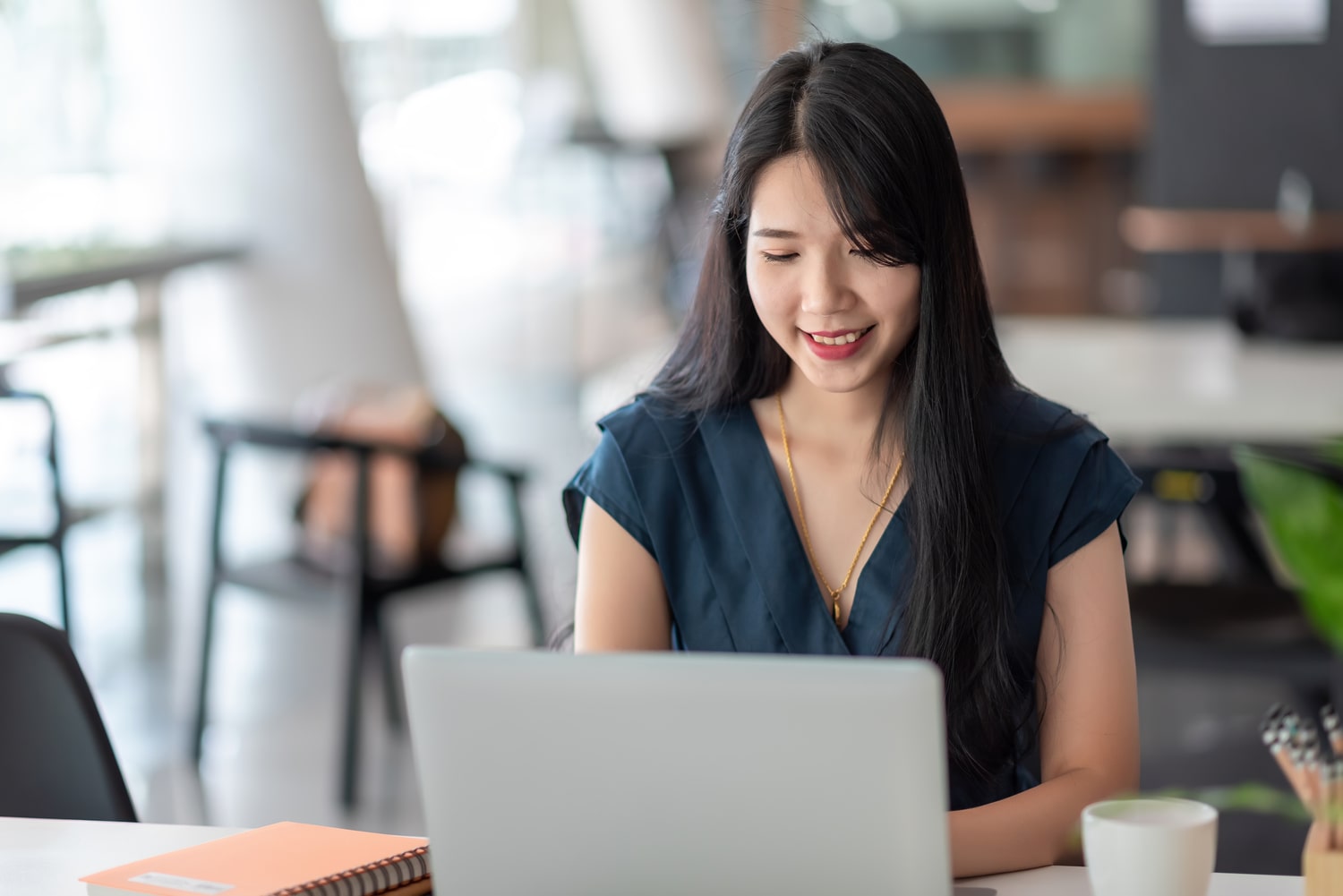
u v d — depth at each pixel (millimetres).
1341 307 4285
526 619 4969
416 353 5883
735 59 10906
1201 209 5770
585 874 1101
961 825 1393
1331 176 5648
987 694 1588
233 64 5469
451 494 3793
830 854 1052
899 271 1529
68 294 4336
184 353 5477
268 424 3715
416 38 8320
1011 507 1641
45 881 1390
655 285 9930
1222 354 4211
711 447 1723
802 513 1696
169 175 5516
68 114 5141
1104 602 1634
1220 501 3484
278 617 5016
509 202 9062
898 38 9906
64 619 3674
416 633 4832
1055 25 9742
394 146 8172
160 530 5305
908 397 1636
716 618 1685
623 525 1712
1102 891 1154
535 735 1076
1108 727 1599
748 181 1546
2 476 4445
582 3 10656
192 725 3824
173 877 1267
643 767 1064
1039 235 10047
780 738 1033
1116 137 9773
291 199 5566
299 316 5617
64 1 5117
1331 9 5562
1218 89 5691
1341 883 1094
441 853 1123
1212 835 1140
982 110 9898
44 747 1636
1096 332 4684
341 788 3547
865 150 1486
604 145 9500
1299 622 3096
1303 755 1121
